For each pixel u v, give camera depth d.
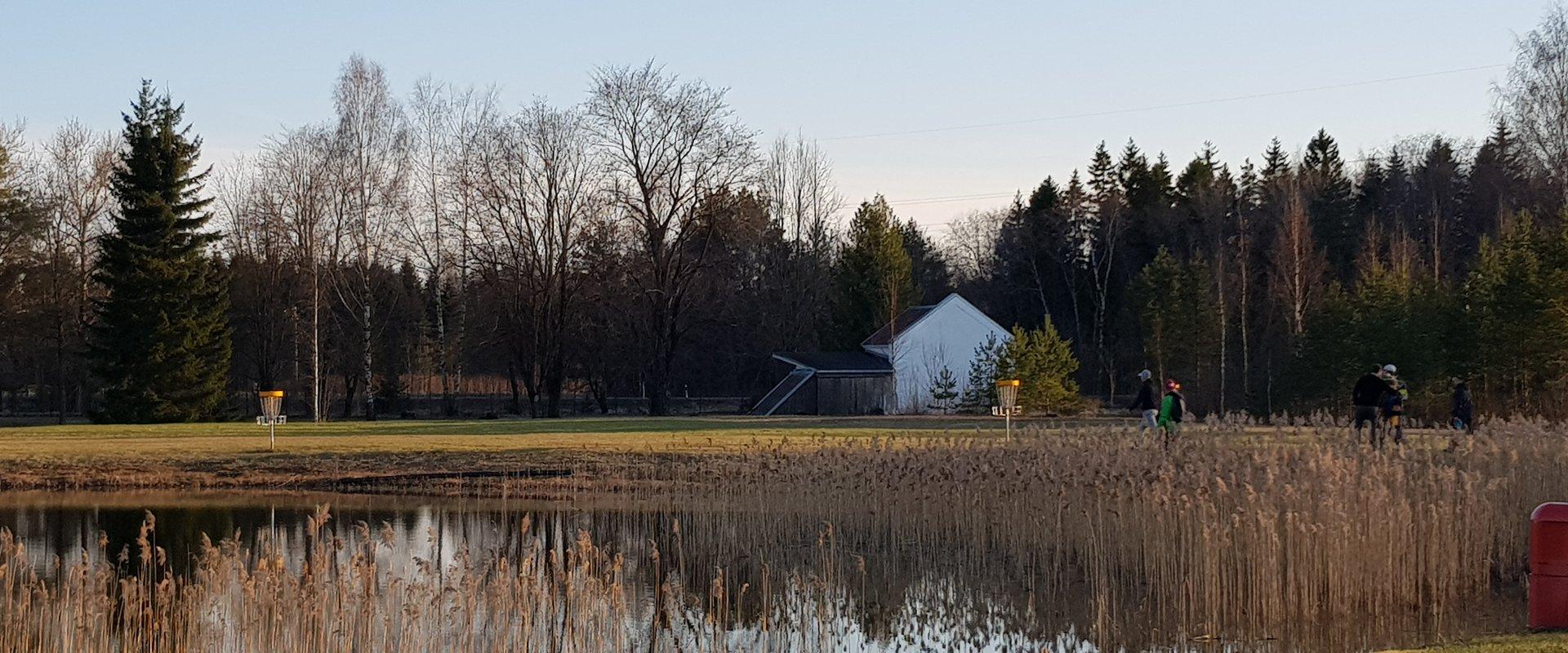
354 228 53.56
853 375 56.09
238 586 12.62
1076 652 13.33
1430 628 13.64
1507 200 61.59
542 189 55.03
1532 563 11.32
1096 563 16.55
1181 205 77.31
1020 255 78.56
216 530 21.23
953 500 19.30
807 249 71.25
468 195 54.94
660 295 56.41
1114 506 16.58
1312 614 14.36
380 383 59.03
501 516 22.59
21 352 57.28
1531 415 37.56
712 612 15.08
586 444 30.38
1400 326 43.28
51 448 30.66
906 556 18.67
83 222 56.09
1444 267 63.06
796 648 13.60
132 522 22.12
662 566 18.06
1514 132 45.62
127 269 49.94
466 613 12.15
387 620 12.73
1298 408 47.59
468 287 58.41
